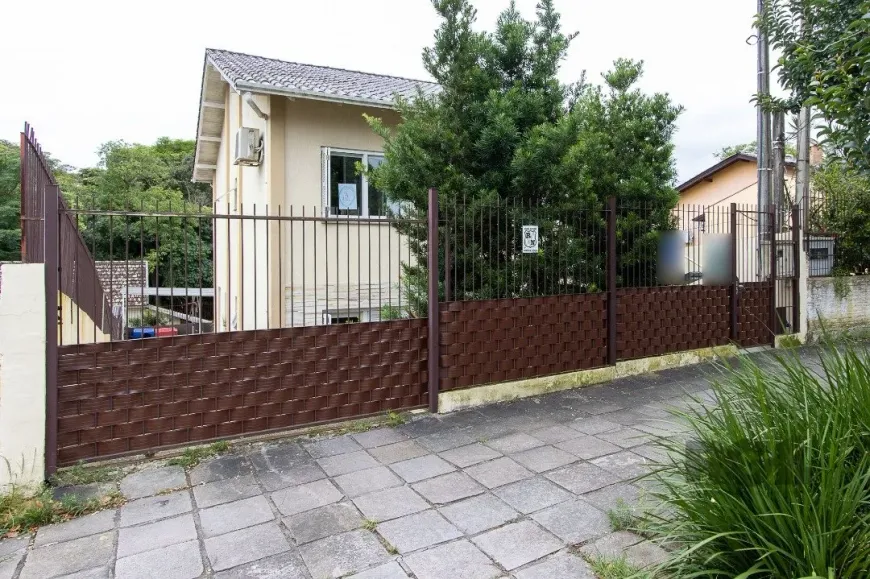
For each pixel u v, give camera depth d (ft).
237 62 32.86
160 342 12.77
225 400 13.52
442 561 8.46
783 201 28.71
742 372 9.87
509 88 18.61
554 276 19.03
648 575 6.86
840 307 27.53
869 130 9.26
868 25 8.66
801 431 7.12
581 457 12.70
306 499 10.73
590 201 19.24
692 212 23.39
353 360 15.19
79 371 11.92
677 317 22.02
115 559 8.71
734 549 6.43
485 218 17.57
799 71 13.14
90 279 22.09
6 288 10.91
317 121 29.55
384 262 29.99
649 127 22.80
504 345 17.54
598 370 19.49
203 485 11.43
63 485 11.26
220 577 8.15
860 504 6.32
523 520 9.74
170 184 88.02
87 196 71.92
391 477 11.75
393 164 18.06
